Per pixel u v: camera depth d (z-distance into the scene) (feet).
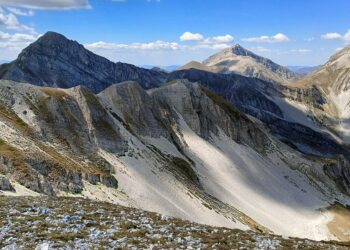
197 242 81.82
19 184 164.55
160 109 501.15
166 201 265.13
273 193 499.10
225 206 351.25
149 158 337.93
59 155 238.27
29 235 76.59
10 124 239.09
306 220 456.45
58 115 288.30
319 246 95.35
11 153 187.11
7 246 68.95
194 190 338.34
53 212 97.45
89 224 88.48
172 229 92.02
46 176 191.31
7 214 92.02
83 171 225.76
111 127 325.42
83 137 294.87
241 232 100.01
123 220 95.86
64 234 78.28
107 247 72.23
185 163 416.26
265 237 96.94
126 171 282.36
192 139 516.32
